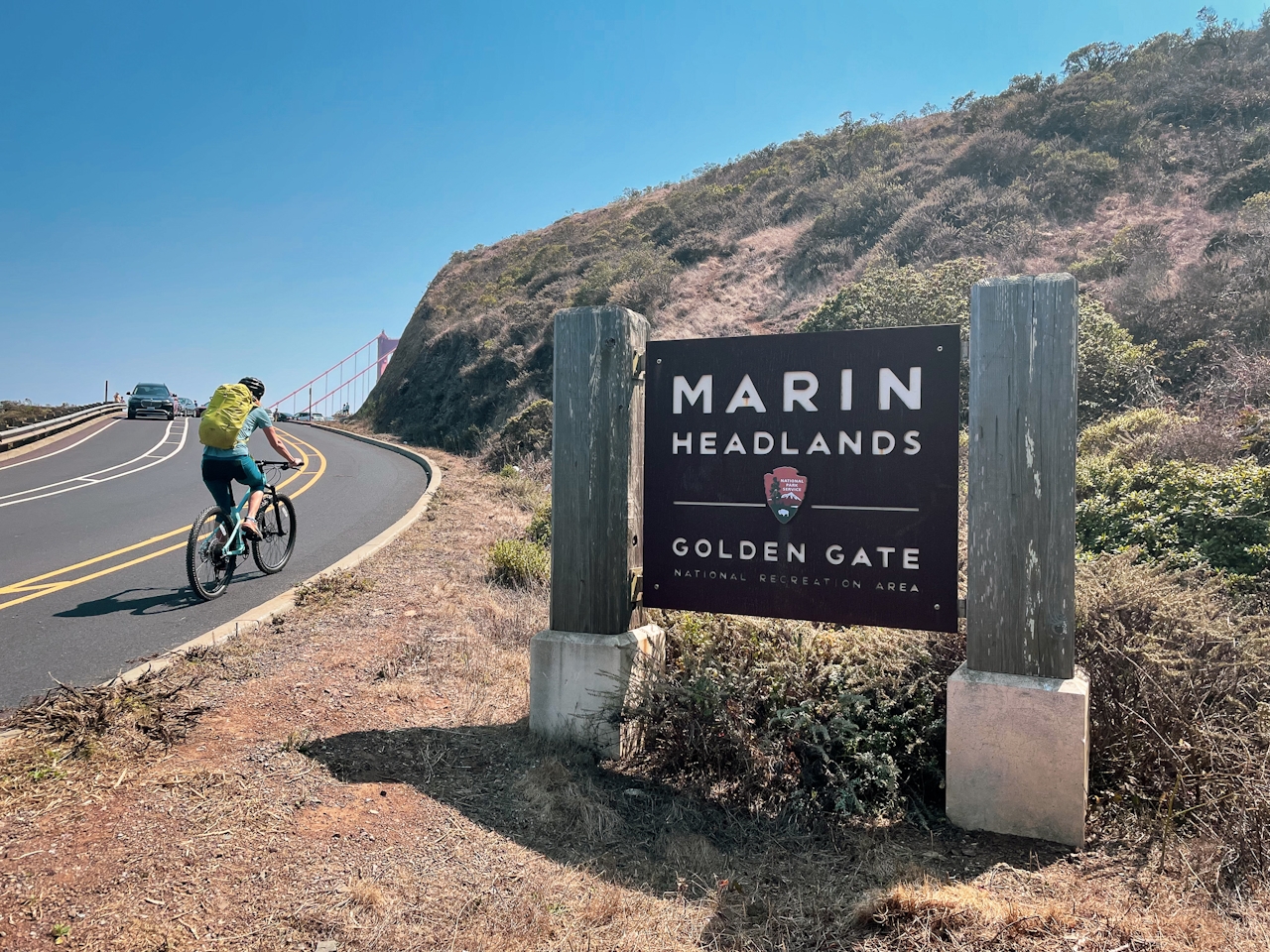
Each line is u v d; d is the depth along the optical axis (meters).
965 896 2.80
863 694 3.85
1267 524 5.67
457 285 42.59
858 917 2.75
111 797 3.12
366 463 21.03
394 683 4.77
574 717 4.13
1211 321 12.56
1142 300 14.02
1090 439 9.47
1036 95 29.23
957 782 3.44
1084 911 2.74
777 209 31.58
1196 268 14.46
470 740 4.13
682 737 3.90
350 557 8.44
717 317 23.83
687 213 34.78
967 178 25.33
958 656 4.03
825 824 3.49
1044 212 22.06
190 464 17.86
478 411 27.72
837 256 24.70
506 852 3.15
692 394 4.11
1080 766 3.23
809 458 3.86
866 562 3.74
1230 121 24.45
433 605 6.54
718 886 3.01
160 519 11.05
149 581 7.46
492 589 7.29
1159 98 26.67
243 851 2.88
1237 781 3.19
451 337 34.78
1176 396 11.45
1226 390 10.09
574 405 4.23
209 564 6.93
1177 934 2.60
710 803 3.69
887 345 3.69
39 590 7.11
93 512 11.62
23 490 13.85
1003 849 3.26
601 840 3.31
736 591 4.01
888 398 3.69
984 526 3.44
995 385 3.41
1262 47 27.72
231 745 3.71
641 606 4.34
